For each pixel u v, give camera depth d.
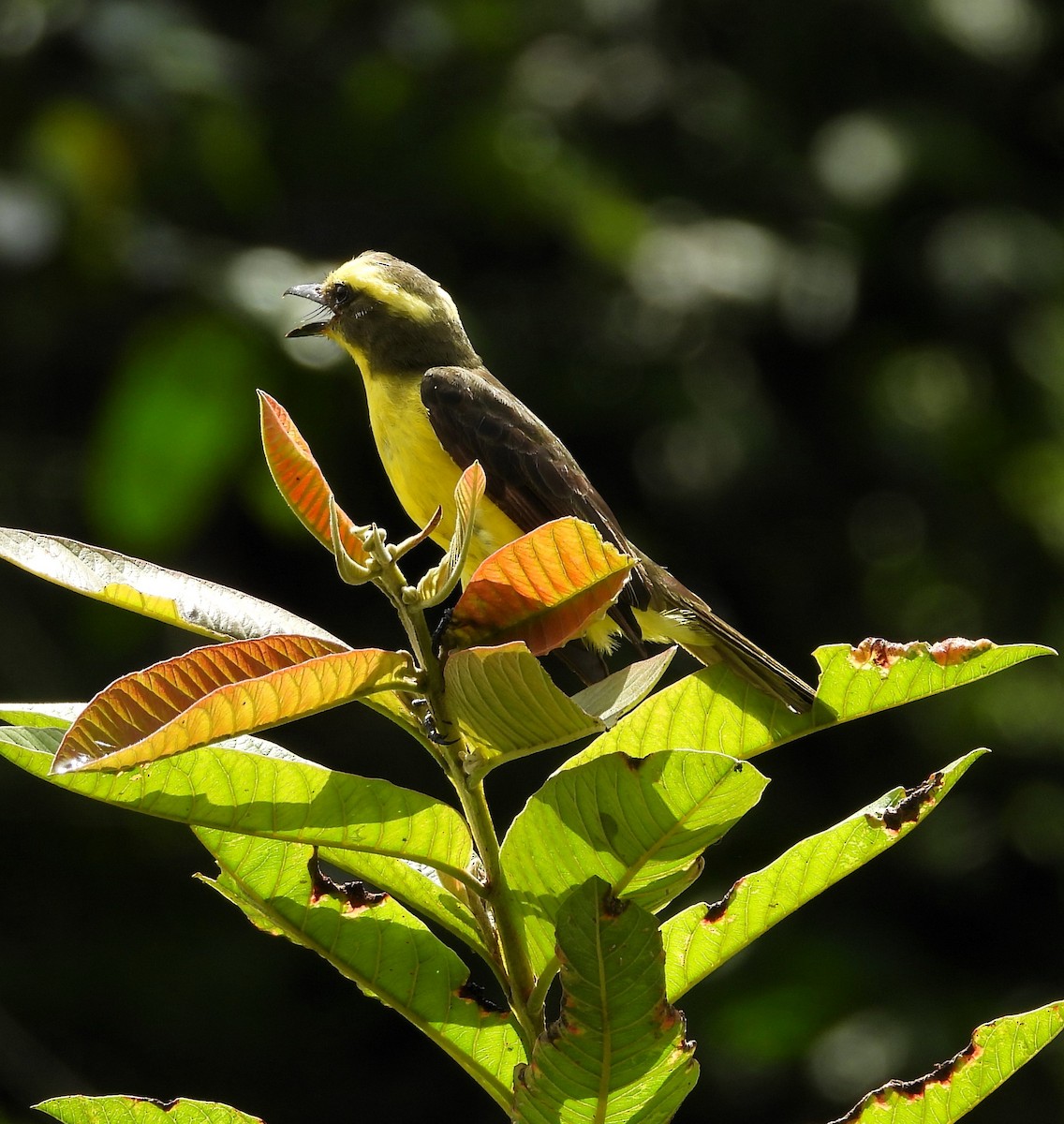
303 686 3.14
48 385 12.68
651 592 7.80
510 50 13.67
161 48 11.61
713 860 13.15
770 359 14.19
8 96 11.15
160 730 2.93
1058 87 14.99
